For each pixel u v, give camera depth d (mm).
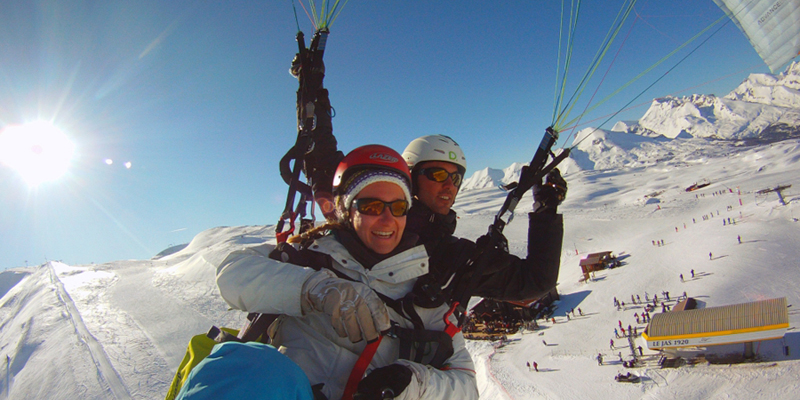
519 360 39406
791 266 43625
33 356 44688
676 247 62562
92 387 34000
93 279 81438
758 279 42625
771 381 24984
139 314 54625
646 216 106875
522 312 50281
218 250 82500
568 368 34938
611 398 28375
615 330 39656
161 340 44406
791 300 36594
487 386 36281
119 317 53656
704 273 48344
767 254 48219
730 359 29234
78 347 43000
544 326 46812
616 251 75000
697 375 28281
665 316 33625
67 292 71625
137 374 35938
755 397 24016
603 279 57844
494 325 51219
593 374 32438
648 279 52094
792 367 25734
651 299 45750
